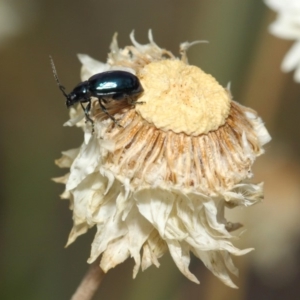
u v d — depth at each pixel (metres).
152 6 0.20
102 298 0.15
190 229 0.10
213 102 0.10
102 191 0.10
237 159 0.10
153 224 0.10
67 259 0.15
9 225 0.14
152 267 0.13
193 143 0.10
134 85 0.10
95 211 0.10
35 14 0.18
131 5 0.20
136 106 0.10
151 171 0.10
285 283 0.17
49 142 0.16
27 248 0.14
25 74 0.18
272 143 0.14
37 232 0.14
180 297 0.14
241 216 0.14
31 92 0.18
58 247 0.15
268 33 0.14
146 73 0.10
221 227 0.10
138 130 0.10
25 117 0.17
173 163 0.10
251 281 0.18
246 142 0.10
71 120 0.10
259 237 0.14
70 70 0.19
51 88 0.18
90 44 0.20
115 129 0.10
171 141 0.10
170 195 0.10
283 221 0.14
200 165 0.10
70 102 0.10
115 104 0.10
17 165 0.15
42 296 0.14
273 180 0.14
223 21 0.14
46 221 0.15
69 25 0.19
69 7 0.19
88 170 0.10
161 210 0.10
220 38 0.14
